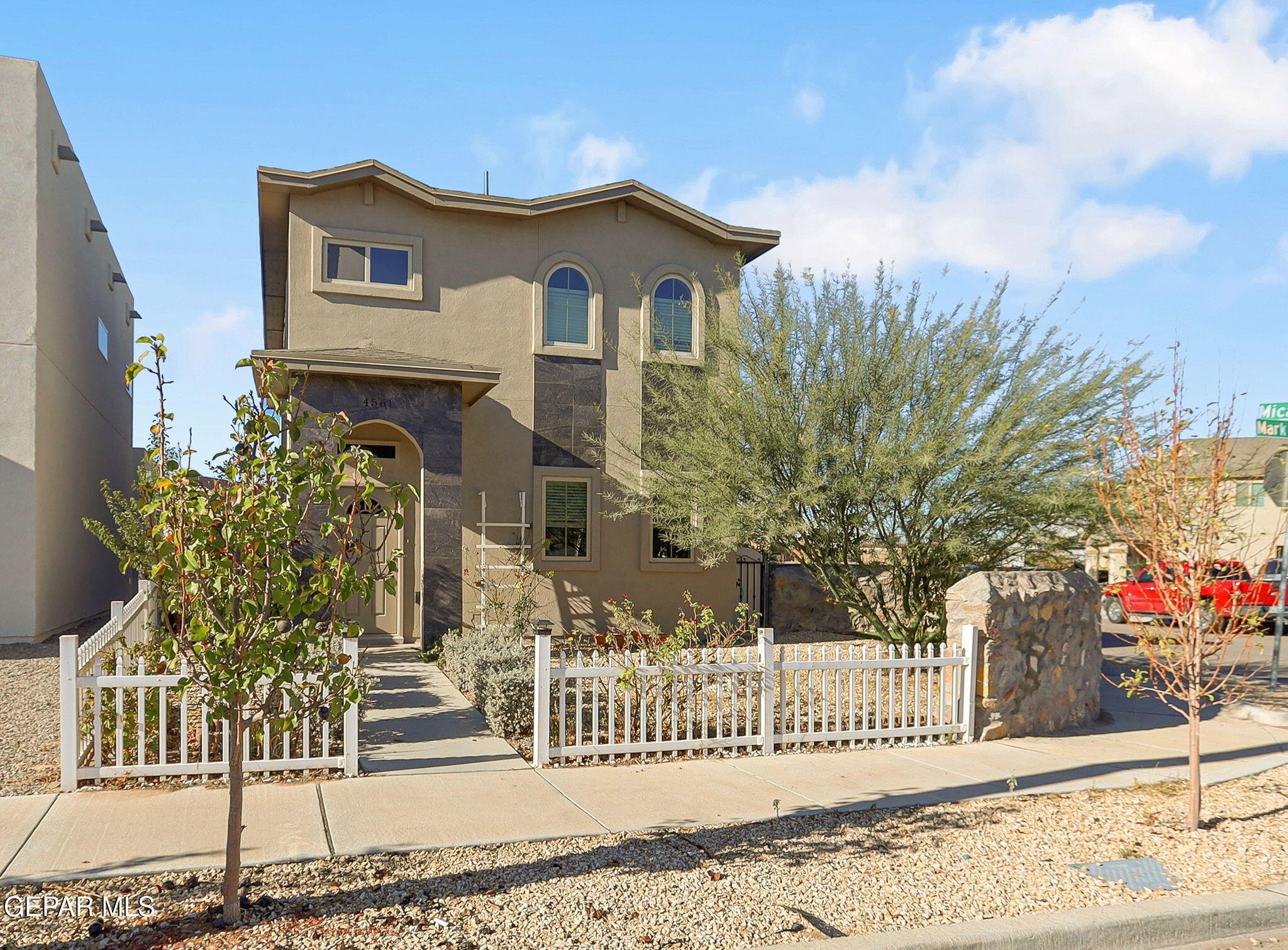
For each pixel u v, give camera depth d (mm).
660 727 7723
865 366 11023
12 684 10078
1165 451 6570
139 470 6785
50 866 4891
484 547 13477
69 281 16000
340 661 6754
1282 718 9930
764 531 11547
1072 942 4539
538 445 14438
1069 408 10219
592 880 4906
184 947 4012
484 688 8922
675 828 5801
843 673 10820
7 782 6520
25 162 13758
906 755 8008
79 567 17016
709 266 15484
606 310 14898
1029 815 6344
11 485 13492
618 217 15016
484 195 14094
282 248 15930
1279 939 4891
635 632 13898
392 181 13547
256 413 4289
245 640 4215
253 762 6691
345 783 6656
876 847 5578
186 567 4031
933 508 10484
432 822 5766
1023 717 9000
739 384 11617
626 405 14922
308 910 4418
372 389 12461
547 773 7090
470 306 14219
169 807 5957
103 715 7301
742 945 4227
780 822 5996
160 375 4188
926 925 4516
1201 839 5992
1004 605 8852
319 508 11867
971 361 10773
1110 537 10852
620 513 13500
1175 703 11141
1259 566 7840
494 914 4449
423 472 12594
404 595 13688
